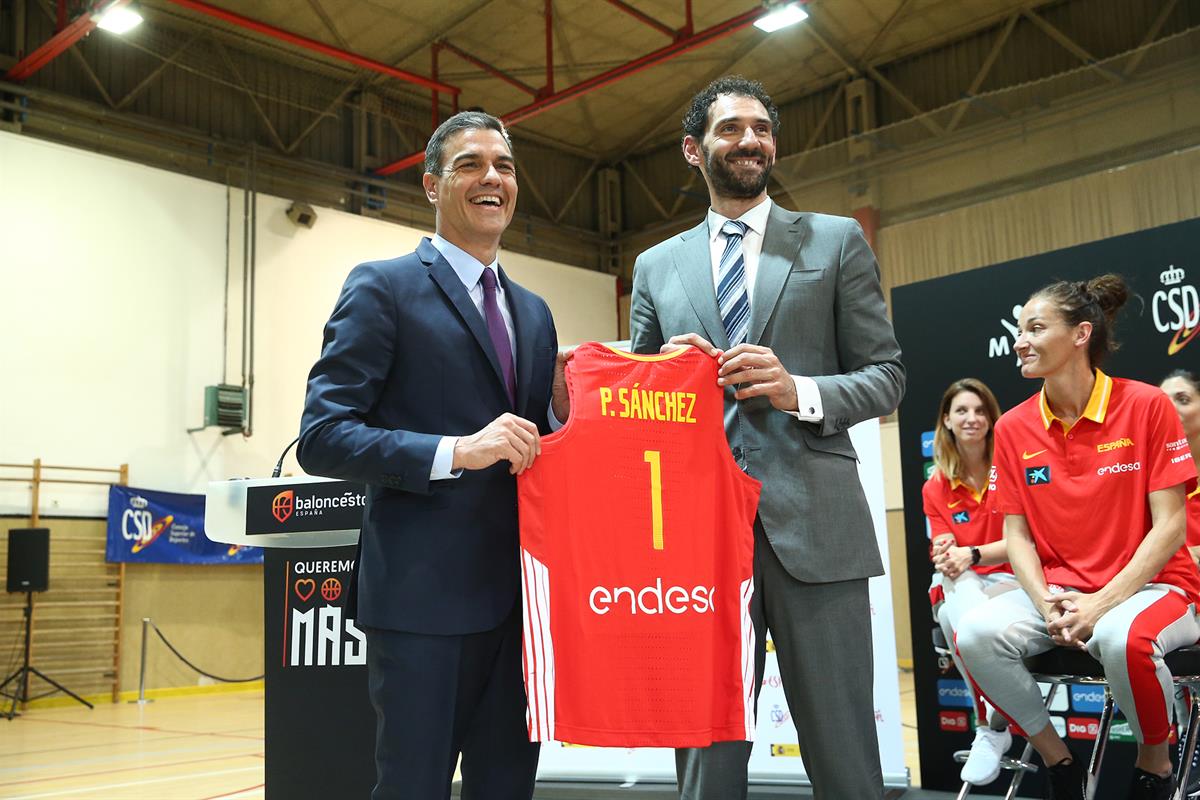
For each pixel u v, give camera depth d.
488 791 1.80
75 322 9.13
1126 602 2.40
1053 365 2.69
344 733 2.71
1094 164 8.08
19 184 8.94
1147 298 3.66
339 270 10.94
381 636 1.72
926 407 4.11
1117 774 3.48
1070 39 10.40
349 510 2.67
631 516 1.83
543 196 13.46
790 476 1.96
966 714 3.82
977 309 4.02
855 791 1.87
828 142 12.09
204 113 10.73
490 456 1.66
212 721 7.47
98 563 9.12
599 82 9.93
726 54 11.52
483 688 1.83
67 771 5.17
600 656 1.77
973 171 8.69
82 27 8.37
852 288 2.06
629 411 1.87
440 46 10.93
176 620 9.63
